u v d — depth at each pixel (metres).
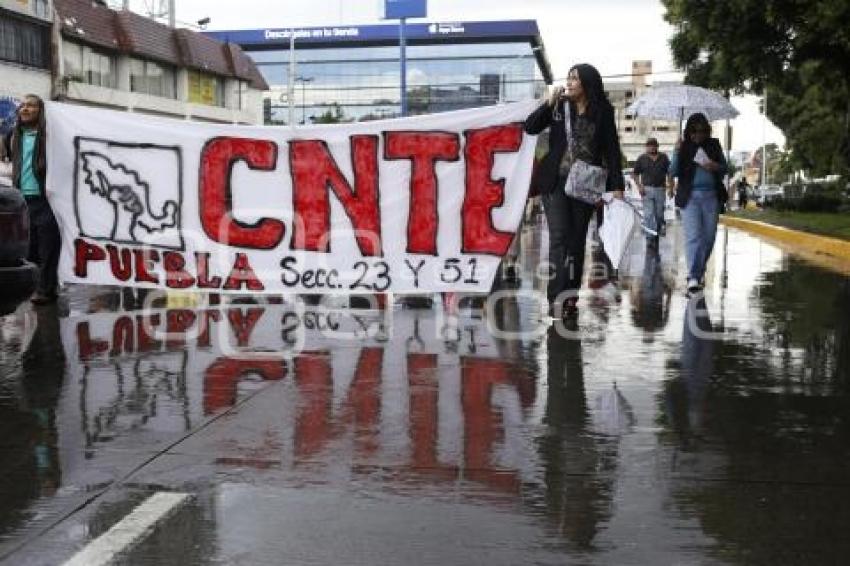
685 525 3.67
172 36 52.59
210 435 4.79
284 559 3.36
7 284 5.80
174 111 52.09
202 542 3.50
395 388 5.77
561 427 4.96
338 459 4.43
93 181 8.84
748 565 3.33
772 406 5.40
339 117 97.50
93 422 5.03
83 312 8.66
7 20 36.62
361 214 8.76
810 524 3.69
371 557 3.38
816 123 33.16
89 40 43.53
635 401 5.50
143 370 6.23
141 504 3.86
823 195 34.53
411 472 4.26
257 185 8.80
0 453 4.52
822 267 14.24
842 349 7.07
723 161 10.19
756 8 17.14
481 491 4.02
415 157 8.70
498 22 104.56
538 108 8.27
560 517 3.74
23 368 6.31
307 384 5.86
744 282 11.95
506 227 8.73
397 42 107.81
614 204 12.31
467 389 5.76
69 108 8.83
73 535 3.56
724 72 19.47
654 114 17.78
